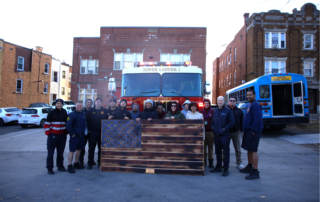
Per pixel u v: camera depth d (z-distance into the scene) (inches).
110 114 238.8
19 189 163.6
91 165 220.5
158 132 203.9
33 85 1088.8
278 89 503.2
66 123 205.3
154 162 203.2
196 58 850.1
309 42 918.4
